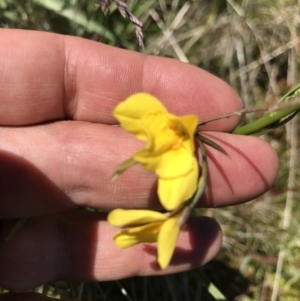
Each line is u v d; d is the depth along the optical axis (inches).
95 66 3.5
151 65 3.5
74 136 3.3
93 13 4.4
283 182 5.3
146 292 4.8
